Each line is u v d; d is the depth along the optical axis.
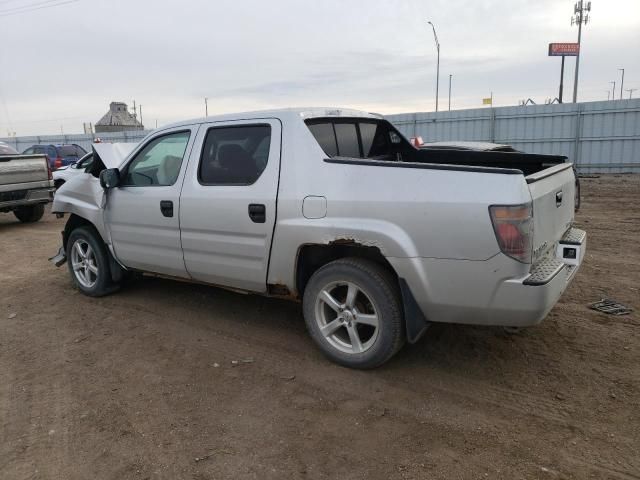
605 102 18.39
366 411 3.31
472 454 2.86
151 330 4.78
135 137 30.03
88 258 5.76
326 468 2.77
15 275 7.00
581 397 3.40
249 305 5.34
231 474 2.75
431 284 3.36
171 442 3.04
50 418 3.35
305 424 3.19
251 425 3.19
